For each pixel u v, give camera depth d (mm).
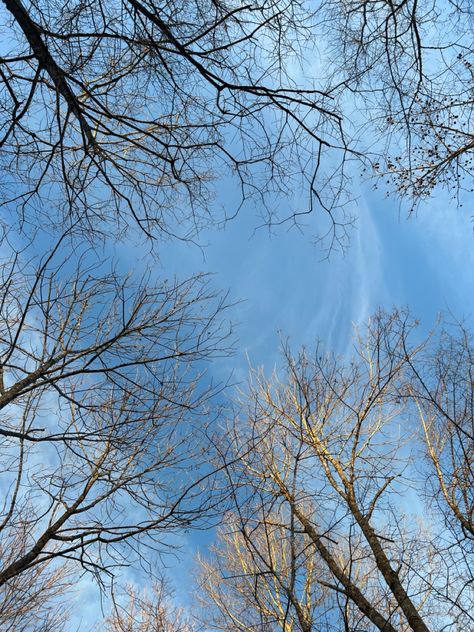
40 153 4512
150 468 4934
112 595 4844
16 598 5809
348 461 6133
